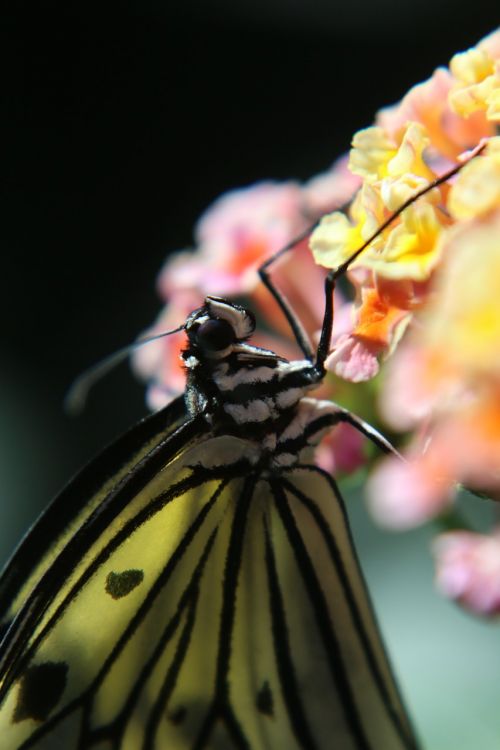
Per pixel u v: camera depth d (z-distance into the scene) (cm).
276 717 27
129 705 27
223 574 27
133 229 67
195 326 26
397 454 27
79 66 70
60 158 69
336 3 69
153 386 29
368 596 27
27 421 58
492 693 32
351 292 29
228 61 70
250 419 26
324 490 27
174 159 69
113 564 26
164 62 72
